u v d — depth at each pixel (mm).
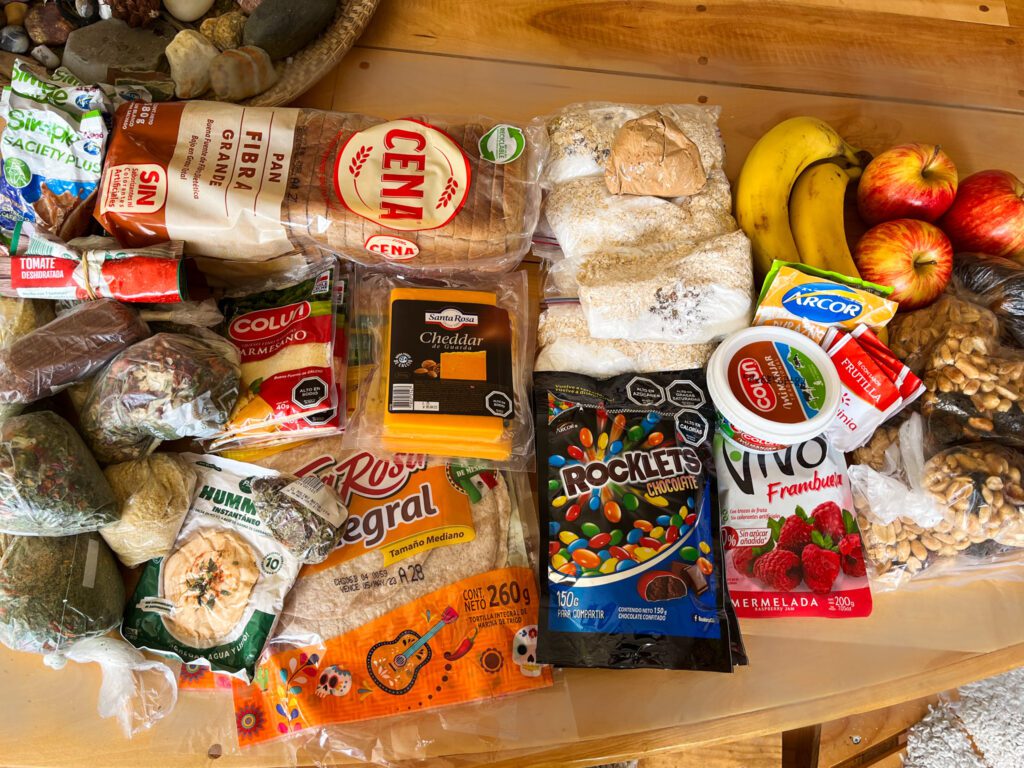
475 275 916
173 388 711
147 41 995
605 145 895
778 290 801
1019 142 1088
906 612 827
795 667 792
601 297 818
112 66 963
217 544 761
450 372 819
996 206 927
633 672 780
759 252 917
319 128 835
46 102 795
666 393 851
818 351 813
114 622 720
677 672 782
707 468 829
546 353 869
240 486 792
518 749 746
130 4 982
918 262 902
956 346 829
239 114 828
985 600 836
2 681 732
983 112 1102
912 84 1107
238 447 820
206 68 926
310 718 728
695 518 804
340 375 841
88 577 700
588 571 779
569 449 821
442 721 755
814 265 896
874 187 945
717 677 782
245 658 733
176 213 772
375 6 1023
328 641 753
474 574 786
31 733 716
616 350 857
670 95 1068
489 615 774
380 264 885
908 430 831
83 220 811
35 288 749
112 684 732
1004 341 871
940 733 1057
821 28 1126
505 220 830
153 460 764
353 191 806
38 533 683
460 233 824
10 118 784
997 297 882
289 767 724
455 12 1083
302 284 870
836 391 792
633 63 1083
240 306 863
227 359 782
